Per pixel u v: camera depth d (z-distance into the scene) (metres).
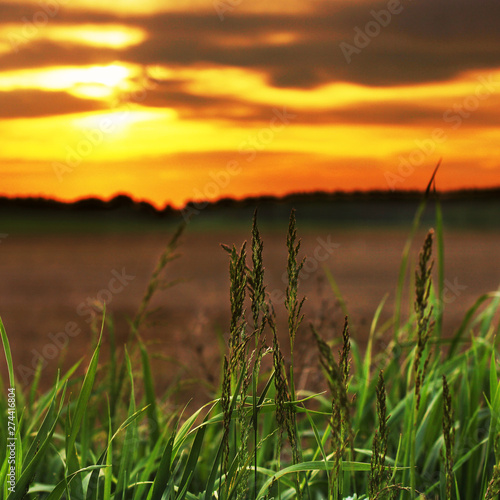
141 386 2.73
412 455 1.29
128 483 1.65
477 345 2.32
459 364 2.38
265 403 1.45
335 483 1.22
